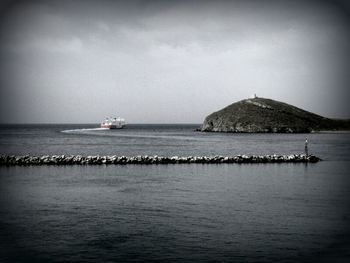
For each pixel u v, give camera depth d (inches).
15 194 1084.5
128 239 683.4
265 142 4512.8
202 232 719.7
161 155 2610.7
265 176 1450.5
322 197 1031.6
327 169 1679.4
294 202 967.6
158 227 751.7
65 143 4099.4
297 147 3516.2
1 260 591.8
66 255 612.1
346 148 3371.1
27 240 679.1
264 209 891.4
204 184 1254.9
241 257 601.6
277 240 674.8
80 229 741.3
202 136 6402.6
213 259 594.9
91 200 1002.1
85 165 1804.9
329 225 760.3
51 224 774.5
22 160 1833.2
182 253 618.5
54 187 1200.2
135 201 987.3
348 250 629.0
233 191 1125.1
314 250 629.0
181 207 916.0
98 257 603.8
